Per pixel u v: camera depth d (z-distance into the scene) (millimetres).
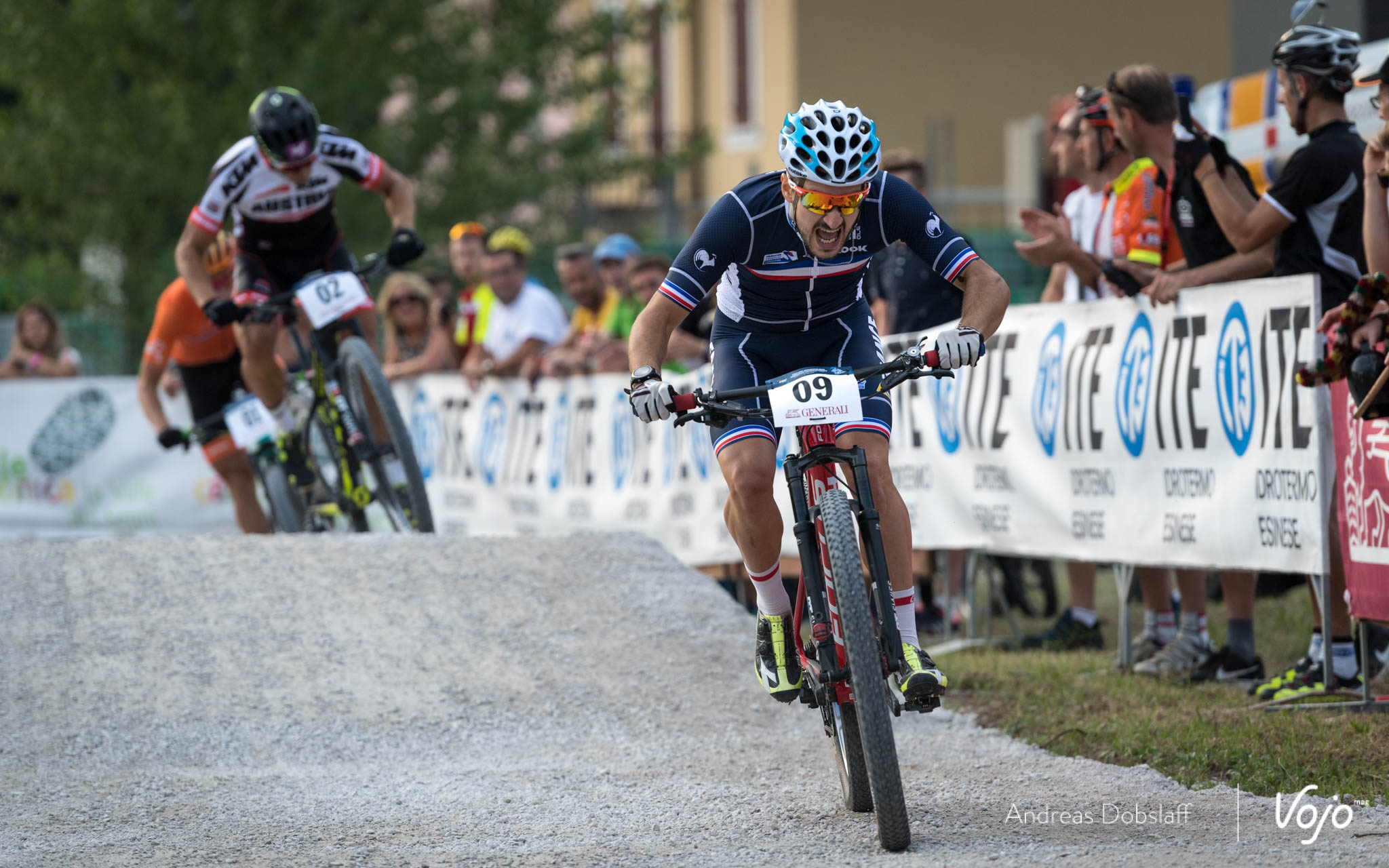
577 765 12523
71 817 10961
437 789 11711
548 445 25641
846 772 10688
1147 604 16797
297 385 21328
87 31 43781
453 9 49375
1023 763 12172
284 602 15969
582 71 52500
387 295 29641
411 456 18594
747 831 10180
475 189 46406
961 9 56781
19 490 33219
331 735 13445
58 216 47094
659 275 23906
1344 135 14188
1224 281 15211
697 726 13820
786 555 20000
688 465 22141
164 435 23000
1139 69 15867
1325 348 13305
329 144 19078
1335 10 44594
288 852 9789
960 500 18578
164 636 15148
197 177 42688
